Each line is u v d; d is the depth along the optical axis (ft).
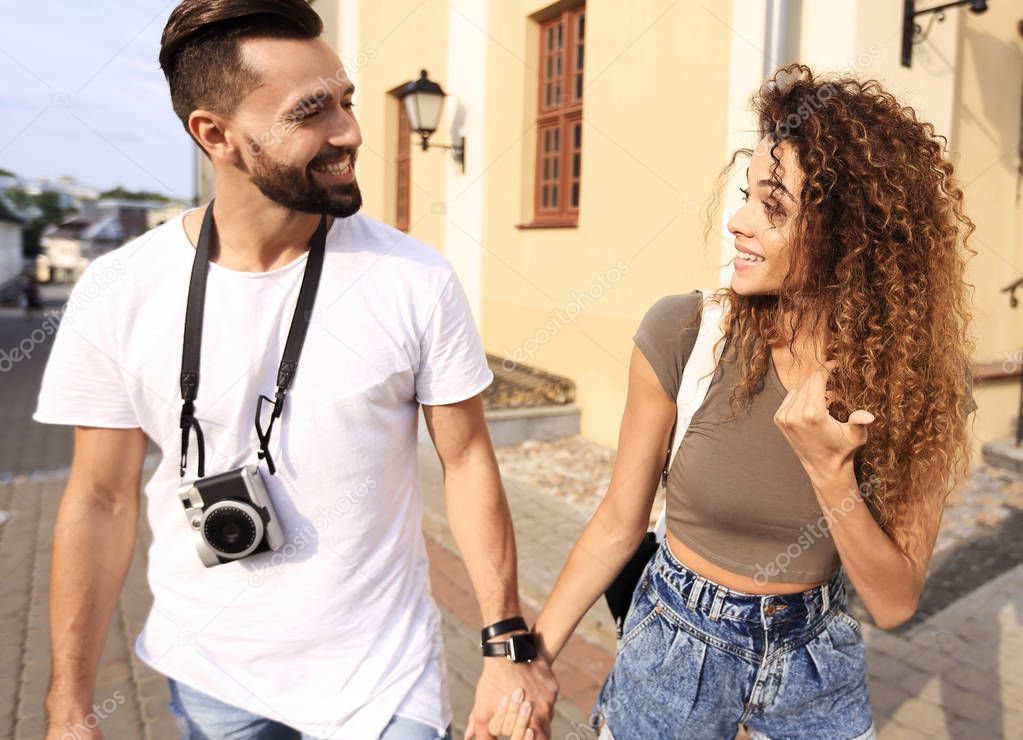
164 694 7.26
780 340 3.68
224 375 3.72
